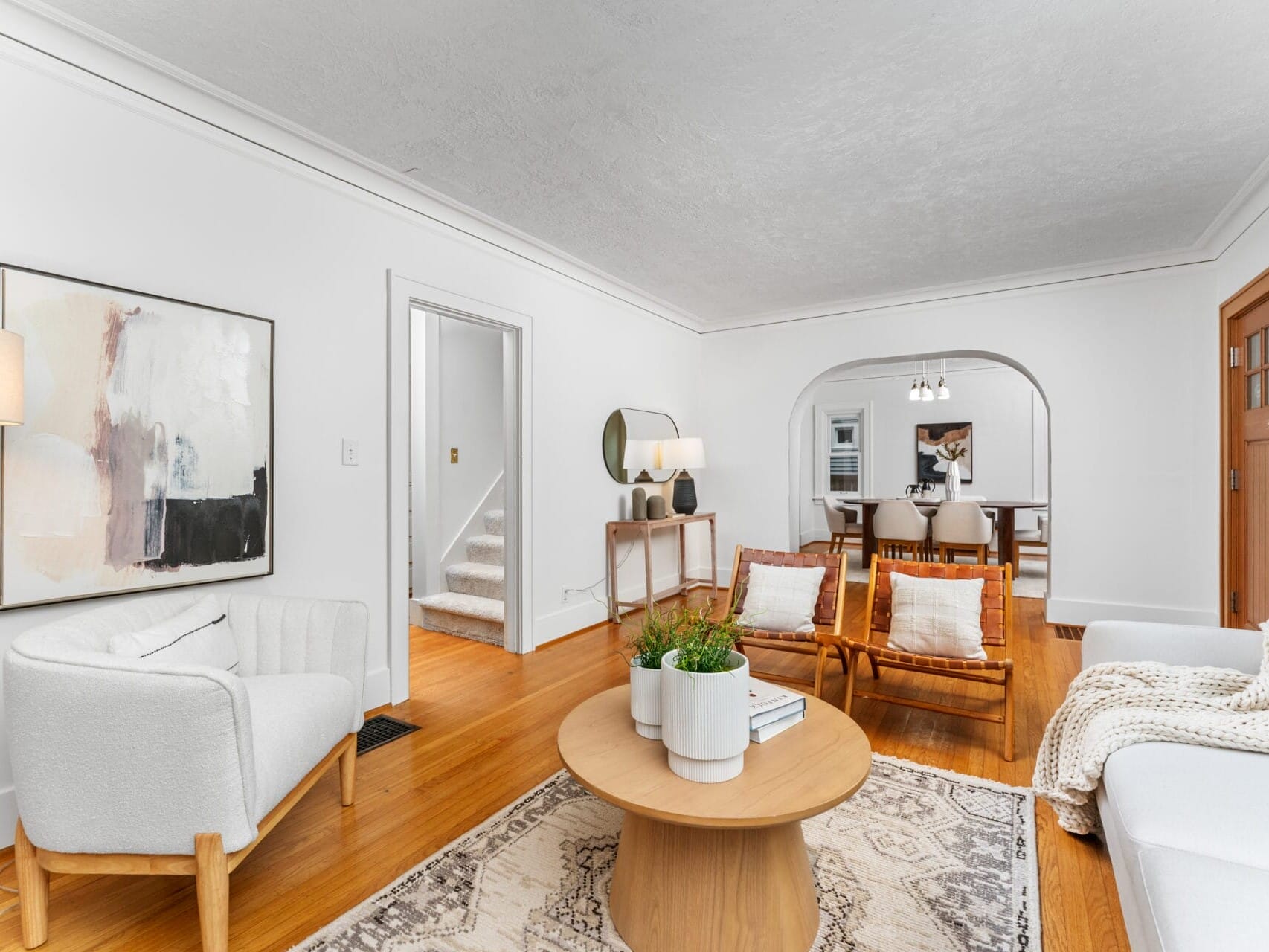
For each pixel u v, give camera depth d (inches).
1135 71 85.7
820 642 113.0
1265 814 48.9
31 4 72.0
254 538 96.5
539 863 71.1
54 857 57.3
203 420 90.5
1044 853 72.2
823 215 134.5
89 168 80.2
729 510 228.7
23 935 59.1
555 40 79.4
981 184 120.5
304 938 59.6
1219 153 108.9
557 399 163.8
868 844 74.0
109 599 81.4
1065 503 172.4
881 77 87.0
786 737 67.9
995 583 107.6
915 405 339.3
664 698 60.6
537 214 133.6
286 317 102.9
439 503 189.6
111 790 55.3
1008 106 94.0
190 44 79.6
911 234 146.2
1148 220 138.1
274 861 71.7
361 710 84.0
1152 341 162.4
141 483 83.7
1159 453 161.9
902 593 110.0
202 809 54.9
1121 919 61.6
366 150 106.8
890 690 126.6
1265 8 73.4
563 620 165.6
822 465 364.2
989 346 182.2
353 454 113.1
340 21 75.6
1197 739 61.4
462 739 104.4
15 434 72.8
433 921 61.9
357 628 84.0
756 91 90.1
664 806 53.5
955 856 71.7
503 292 146.3
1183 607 159.6
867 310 200.5
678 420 219.9
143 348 84.1
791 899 57.9
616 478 186.2
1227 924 37.2
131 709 54.3
